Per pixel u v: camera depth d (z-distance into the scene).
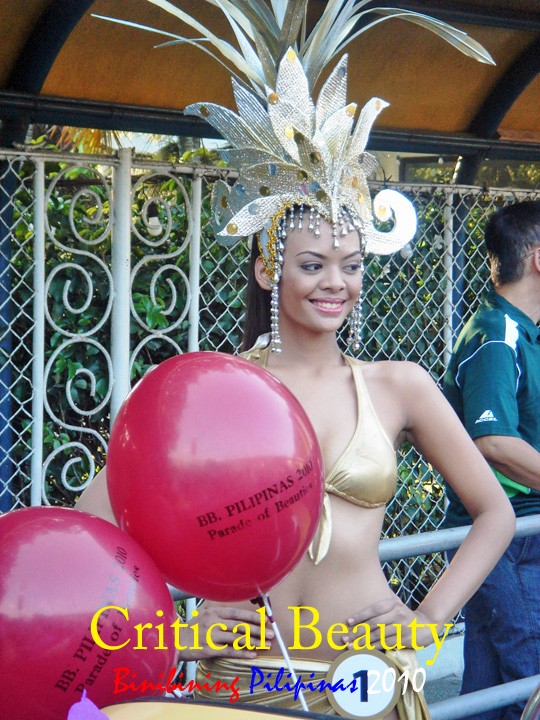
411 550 2.29
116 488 1.57
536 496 3.03
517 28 3.76
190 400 1.53
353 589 1.99
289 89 2.04
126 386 3.66
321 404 2.08
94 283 3.75
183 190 3.72
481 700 2.46
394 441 2.13
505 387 2.85
